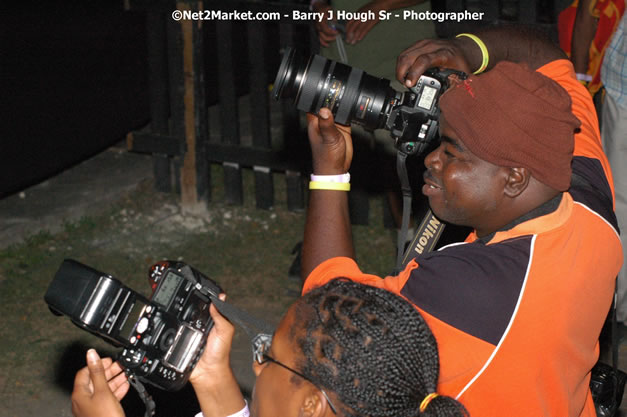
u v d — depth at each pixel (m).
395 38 4.62
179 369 1.75
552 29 4.96
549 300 1.66
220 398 1.82
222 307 1.73
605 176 2.04
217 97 7.90
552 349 1.68
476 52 2.23
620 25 4.02
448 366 1.66
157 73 6.14
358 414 1.32
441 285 1.65
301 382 1.35
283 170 6.01
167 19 5.90
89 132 6.57
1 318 4.81
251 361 4.39
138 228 5.98
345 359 1.31
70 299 1.71
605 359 3.84
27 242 5.74
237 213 6.14
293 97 2.25
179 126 6.04
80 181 6.69
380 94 2.18
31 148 6.09
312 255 1.96
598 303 1.76
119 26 6.73
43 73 6.08
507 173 1.69
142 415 3.96
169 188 6.41
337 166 2.00
